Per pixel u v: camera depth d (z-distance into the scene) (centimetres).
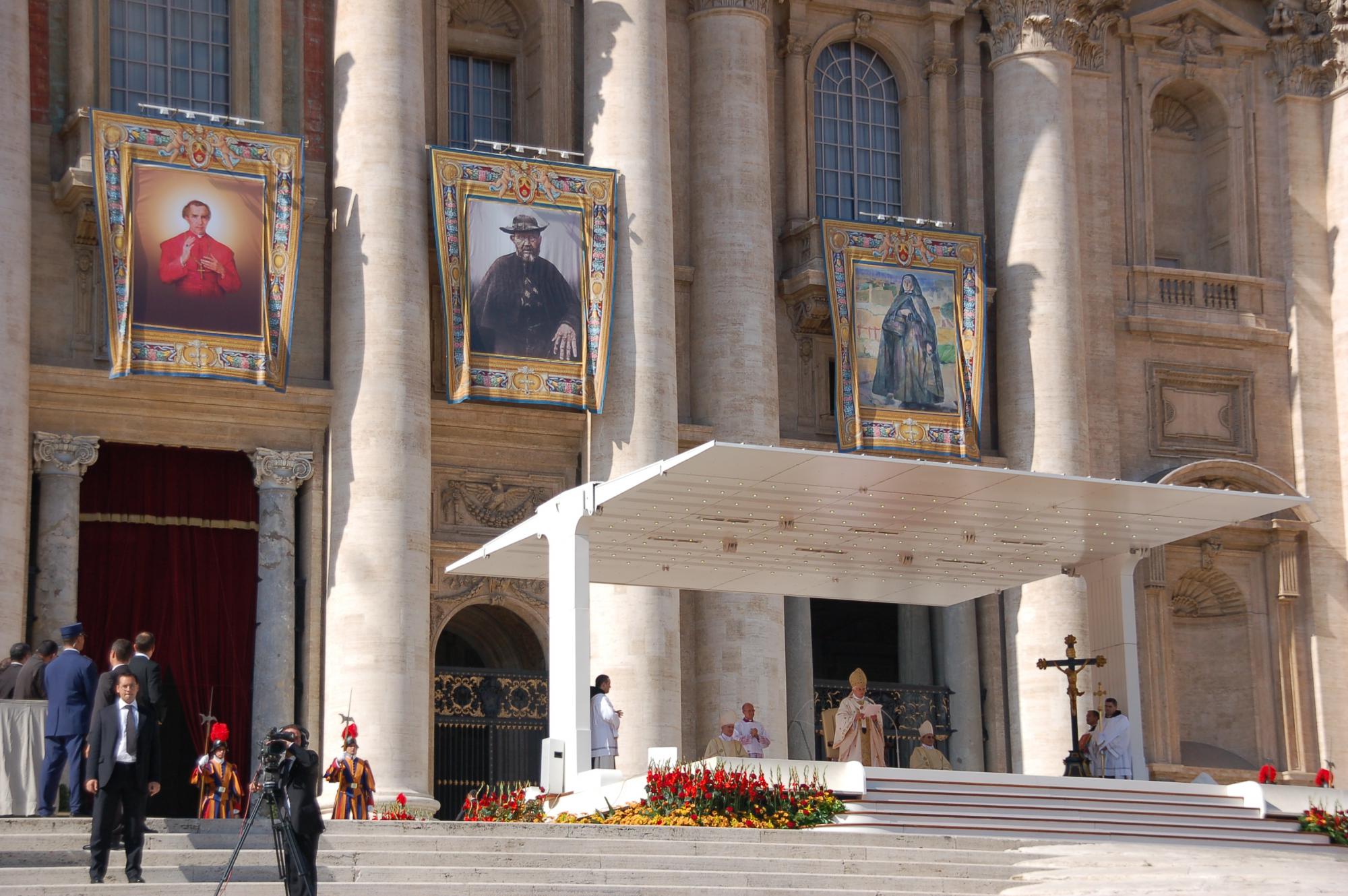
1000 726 4144
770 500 2961
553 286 3691
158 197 3441
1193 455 4431
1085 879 2353
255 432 3581
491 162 3684
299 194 3541
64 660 2170
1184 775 4228
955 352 4078
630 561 3319
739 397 3916
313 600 3556
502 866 2225
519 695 3750
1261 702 4394
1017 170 4259
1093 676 4038
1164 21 4572
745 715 3231
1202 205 4644
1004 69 4309
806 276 4050
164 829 2194
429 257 3766
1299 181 4594
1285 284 4566
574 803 2798
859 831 2620
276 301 3500
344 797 2939
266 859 2075
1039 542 3294
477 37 4028
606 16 3847
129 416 3500
